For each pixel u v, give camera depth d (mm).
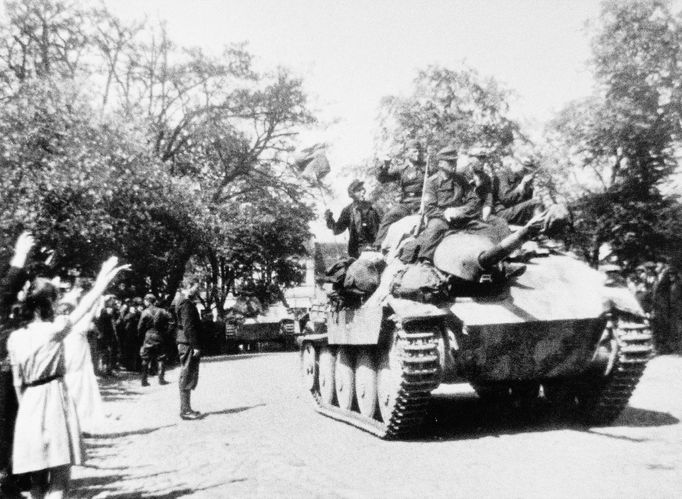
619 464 7270
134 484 7293
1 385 5953
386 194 31438
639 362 9328
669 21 29484
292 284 51750
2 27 33594
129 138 28547
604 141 29234
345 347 11531
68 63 34812
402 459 8031
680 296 28906
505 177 12211
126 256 30766
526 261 10617
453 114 37812
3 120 23469
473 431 9891
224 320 43969
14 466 5387
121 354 24797
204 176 44969
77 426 5668
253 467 7910
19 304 5953
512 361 9523
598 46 30344
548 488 6332
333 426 10836
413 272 9414
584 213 28375
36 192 23328
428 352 8789
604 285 9766
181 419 12078
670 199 28266
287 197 45375
